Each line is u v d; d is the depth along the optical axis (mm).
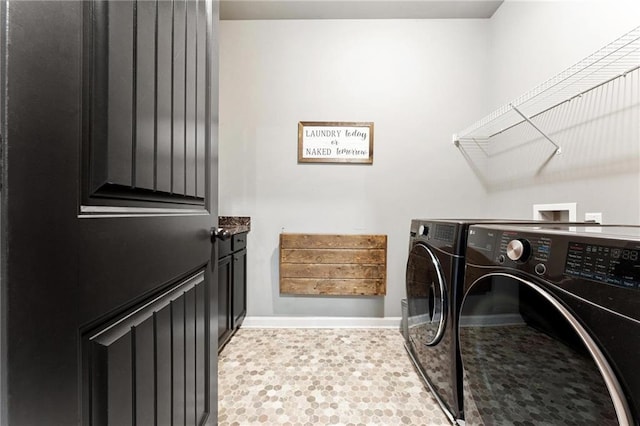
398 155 2248
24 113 349
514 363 826
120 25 521
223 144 2254
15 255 342
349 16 2176
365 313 2271
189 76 849
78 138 434
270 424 1244
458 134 2170
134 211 581
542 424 729
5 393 335
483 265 978
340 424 1247
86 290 451
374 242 2193
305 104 2238
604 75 1229
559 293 684
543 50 1641
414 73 2221
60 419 404
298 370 1652
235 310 1988
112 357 516
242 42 2225
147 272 625
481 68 2201
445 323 1258
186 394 843
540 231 773
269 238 2266
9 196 334
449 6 2062
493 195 2146
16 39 337
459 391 1192
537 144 1702
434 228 1410
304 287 2195
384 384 1521
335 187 2256
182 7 796
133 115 566
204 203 993
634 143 1148
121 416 542
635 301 540
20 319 349
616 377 561
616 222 1221
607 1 1258
